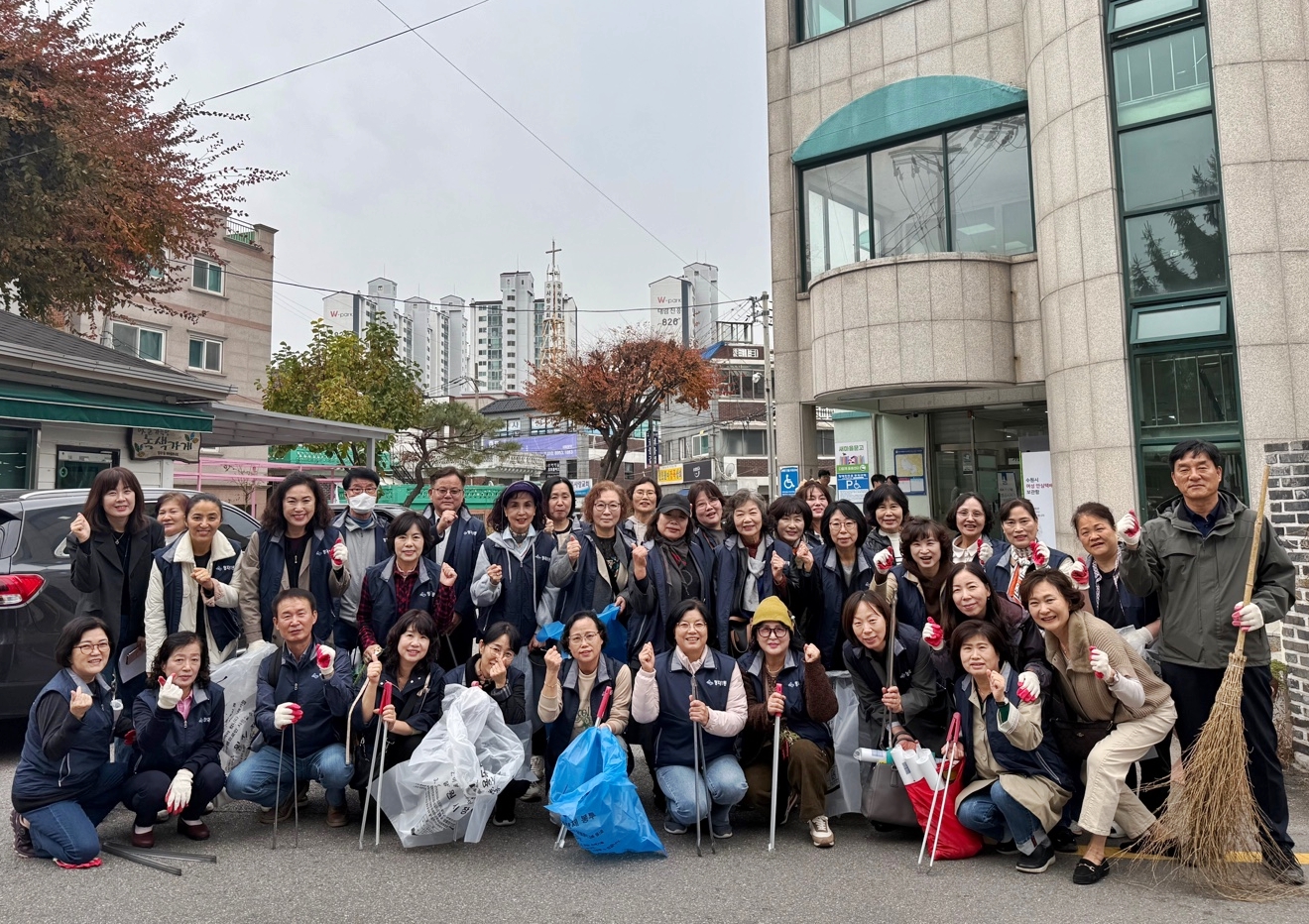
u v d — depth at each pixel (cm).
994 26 1094
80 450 1050
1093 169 916
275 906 330
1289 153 822
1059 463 970
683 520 495
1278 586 355
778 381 1285
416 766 389
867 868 367
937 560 454
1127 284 899
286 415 1326
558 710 429
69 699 374
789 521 537
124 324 2477
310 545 478
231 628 488
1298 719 470
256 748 427
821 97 1248
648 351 2320
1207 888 341
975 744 383
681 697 416
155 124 1437
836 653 490
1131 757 360
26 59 1219
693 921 315
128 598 478
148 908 328
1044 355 1009
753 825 430
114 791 397
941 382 1041
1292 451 480
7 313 1116
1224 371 843
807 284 1268
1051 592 369
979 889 343
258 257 2922
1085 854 357
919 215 1153
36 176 1231
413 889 346
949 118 1115
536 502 504
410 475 3203
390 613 467
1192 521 372
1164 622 378
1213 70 850
